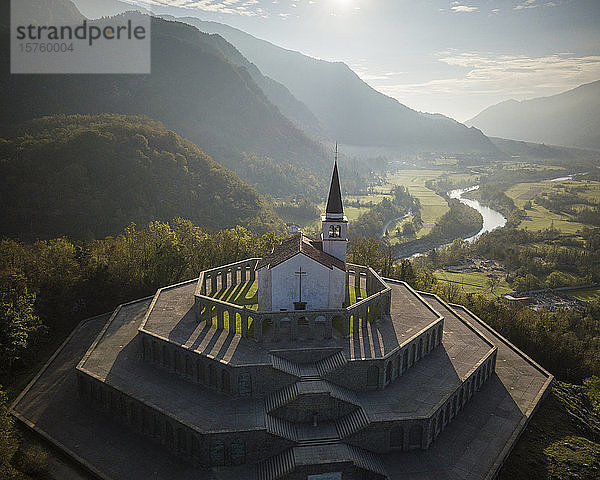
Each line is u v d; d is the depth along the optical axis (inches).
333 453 1812.3
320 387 1973.4
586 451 2003.0
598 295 6117.1
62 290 3144.7
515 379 2484.0
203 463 1796.3
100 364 2251.5
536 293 6176.2
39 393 2274.9
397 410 1939.0
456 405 2140.7
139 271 3590.1
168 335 2242.9
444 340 2605.8
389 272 4357.8
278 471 1768.0
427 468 1827.0
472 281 6638.8
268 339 2228.1
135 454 1881.2
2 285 2819.9
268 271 2397.9
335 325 2445.9
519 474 1843.0
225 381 2020.2
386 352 2119.8
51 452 1895.9
